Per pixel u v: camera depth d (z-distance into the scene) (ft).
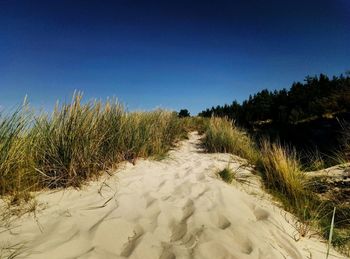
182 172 16.96
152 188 13.50
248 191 14.93
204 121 48.49
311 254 9.53
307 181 16.39
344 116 39.04
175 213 10.87
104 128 16.08
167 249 8.30
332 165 20.44
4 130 11.45
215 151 24.98
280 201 14.29
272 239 9.93
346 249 10.25
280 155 18.45
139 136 19.48
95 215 9.91
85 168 13.08
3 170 10.78
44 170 12.23
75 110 13.88
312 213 13.02
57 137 13.03
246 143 26.81
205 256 8.10
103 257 7.64
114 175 14.29
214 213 11.03
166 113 30.83
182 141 30.96
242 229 9.93
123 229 9.20
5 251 7.37
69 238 8.30
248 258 8.29
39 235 8.32
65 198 11.13
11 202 9.93
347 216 12.55
